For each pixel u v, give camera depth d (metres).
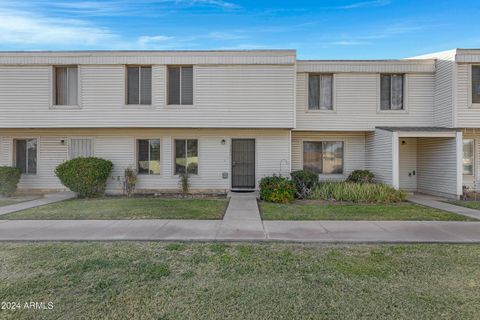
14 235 5.91
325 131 13.20
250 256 4.76
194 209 8.72
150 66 11.96
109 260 4.56
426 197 11.78
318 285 3.72
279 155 12.65
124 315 3.04
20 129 12.69
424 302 3.30
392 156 11.27
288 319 2.96
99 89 11.86
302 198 10.91
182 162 12.88
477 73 11.68
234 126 11.88
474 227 6.61
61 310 3.14
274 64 11.82
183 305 3.23
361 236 5.85
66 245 5.32
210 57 11.82
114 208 8.87
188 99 12.06
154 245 5.33
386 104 12.94
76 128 12.38
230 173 12.73
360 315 3.04
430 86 12.73
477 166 12.70
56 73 12.05
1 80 11.80
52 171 12.84
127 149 12.74
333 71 12.78
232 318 2.98
